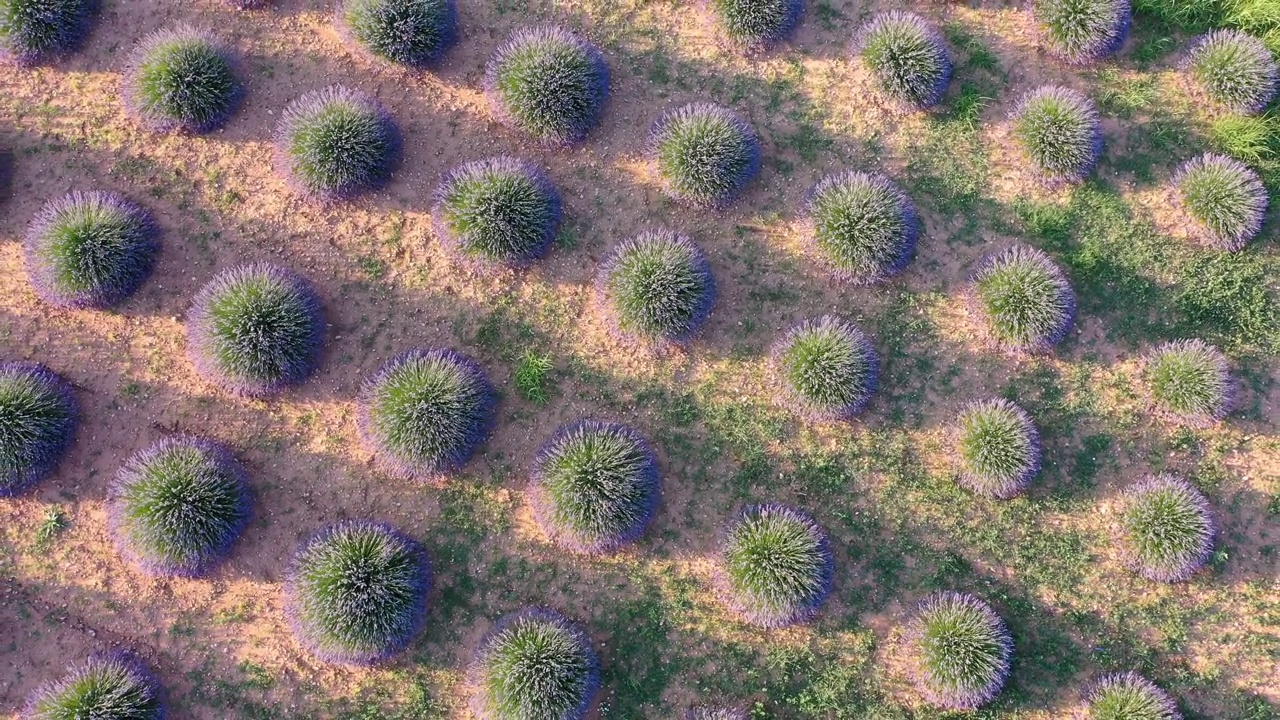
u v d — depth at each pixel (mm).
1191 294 13164
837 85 13578
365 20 12828
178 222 12922
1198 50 13516
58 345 12562
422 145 13227
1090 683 12148
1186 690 12172
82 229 12188
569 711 11516
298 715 11930
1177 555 12125
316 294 12781
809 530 12164
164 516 11586
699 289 12586
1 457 11734
